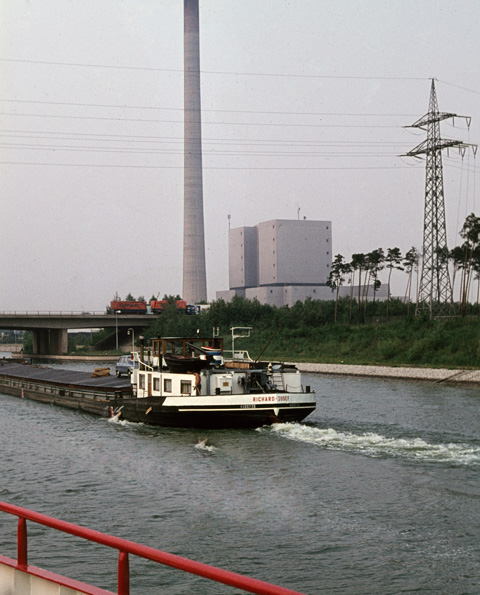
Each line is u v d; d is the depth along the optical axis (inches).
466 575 721.0
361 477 1133.7
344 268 5792.3
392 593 681.0
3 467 1273.4
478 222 4461.1
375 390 2736.2
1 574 332.5
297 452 1347.2
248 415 1601.9
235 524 897.5
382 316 5669.3
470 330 3772.1
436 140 4165.8
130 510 970.7
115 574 745.0
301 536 846.5
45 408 2241.6
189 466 1251.2
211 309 6382.9
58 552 808.3
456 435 1533.0
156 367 1833.2
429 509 944.9
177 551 800.9
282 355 4778.5
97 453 1401.3
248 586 226.8
